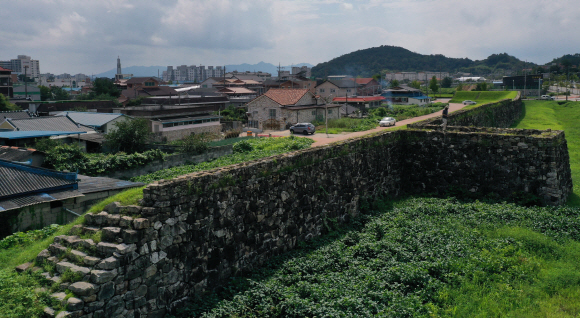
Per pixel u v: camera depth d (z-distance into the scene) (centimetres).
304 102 6316
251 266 1297
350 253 1391
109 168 3017
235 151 3969
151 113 5119
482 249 1382
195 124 5709
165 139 5119
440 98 11481
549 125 4597
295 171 1505
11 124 3684
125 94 9719
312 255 1380
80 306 845
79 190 1781
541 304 1062
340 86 10169
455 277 1196
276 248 1404
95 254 950
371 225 1689
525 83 10950
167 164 3384
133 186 1973
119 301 923
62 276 904
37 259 989
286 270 1278
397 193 2228
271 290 1116
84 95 9588
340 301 1039
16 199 1590
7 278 916
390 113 7675
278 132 5709
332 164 1723
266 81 12031
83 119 4741
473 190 2070
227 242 1214
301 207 1535
